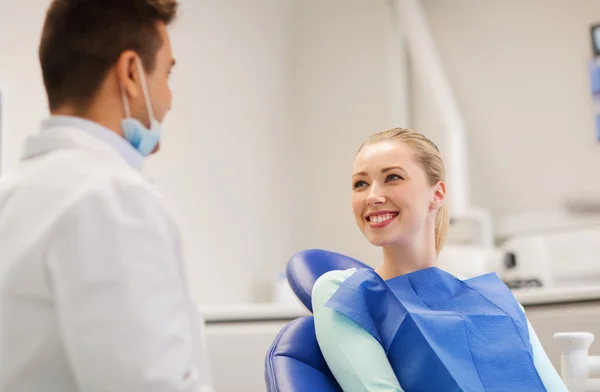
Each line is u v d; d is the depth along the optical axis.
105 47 0.94
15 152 2.39
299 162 3.67
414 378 1.11
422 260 1.27
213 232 3.08
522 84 3.22
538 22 3.20
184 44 3.05
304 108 3.69
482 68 3.35
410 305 1.18
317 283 1.24
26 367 0.83
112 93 0.96
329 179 3.58
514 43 3.27
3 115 2.36
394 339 1.14
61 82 0.96
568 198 3.03
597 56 3.01
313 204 3.61
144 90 0.97
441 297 1.22
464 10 3.43
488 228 3.00
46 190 0.87
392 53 3.51
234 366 2.05
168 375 0.79
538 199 3.12
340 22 3.69
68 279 0.80
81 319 0.79
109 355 0.78
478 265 2.60
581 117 3.03
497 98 3.29
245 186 3.31
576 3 3.10
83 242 0.81
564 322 1.74
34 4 2.52
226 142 3.22
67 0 0.96
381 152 1.26
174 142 2.94
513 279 2.66
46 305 0.84
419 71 3.41
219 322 2.11
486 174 3.28
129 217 0.84
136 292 0.80
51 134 0.95
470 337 1.15
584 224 2.95
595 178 2.97
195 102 3.08
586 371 1.34
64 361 0.84
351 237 3.47
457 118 3.30
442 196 1.30
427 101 3.44
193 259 2.95
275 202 3.49
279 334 1.28
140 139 0.98
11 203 0.89
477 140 3.32
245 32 3.43
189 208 2.97
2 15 2.41
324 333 1.17
